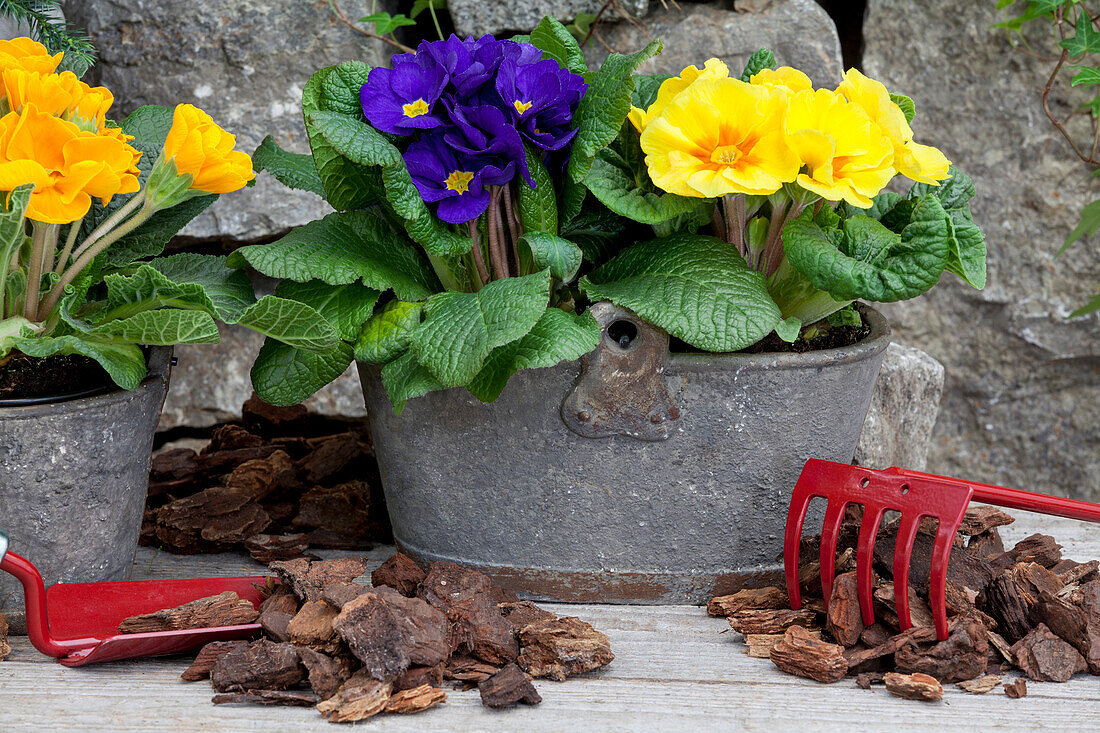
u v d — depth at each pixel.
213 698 1.43
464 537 1.53
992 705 1.43
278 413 1.74
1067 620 1.47
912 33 1.80
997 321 1.82
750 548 1.52
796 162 1.46
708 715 1.42
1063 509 1.44
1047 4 1.69
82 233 1.54
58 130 1.43
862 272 1.46
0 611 1.48
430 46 1.50
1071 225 1.80
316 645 1.45
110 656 1.46
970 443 1.85
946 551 1.45
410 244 1.53
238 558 1.62
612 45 1.77
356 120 1.48
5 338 1.45
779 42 1.76
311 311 1.46
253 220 1.77
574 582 1.53
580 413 1.49
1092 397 1.83
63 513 1.48
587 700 1.44
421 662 1.43
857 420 1.53
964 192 1.56
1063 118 1.79
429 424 1.51
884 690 1.45
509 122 1.49
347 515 1.64
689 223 1.53
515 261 1.53
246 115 1.76
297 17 1.75
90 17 1.75
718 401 1.49
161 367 1.52
